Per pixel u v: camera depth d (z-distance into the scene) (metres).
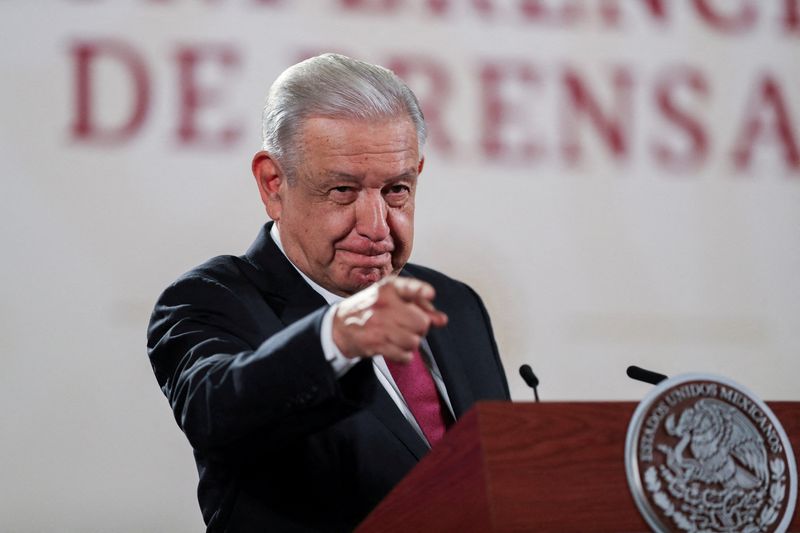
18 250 12.49
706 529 5.46
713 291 14.47
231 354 7.08
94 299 12.64
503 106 14.05
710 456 5.56
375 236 7.61
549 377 13.82
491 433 5.25
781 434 5.77
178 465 12.64
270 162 8.00
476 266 13.75
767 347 14.54
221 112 13.22
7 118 12.64
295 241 7.93
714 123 14.74
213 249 13.04
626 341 14.12
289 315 7.84
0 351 12.30
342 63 7.81
